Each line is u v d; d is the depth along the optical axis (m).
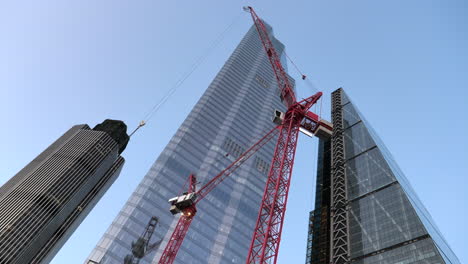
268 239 76.75
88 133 198.38
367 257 109.38
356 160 154.50
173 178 158.62
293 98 131.25
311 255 134.12
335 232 130.12
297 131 104.12
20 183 161.75
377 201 124.62
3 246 138.88
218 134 194.00
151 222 139.25
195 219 150.38
